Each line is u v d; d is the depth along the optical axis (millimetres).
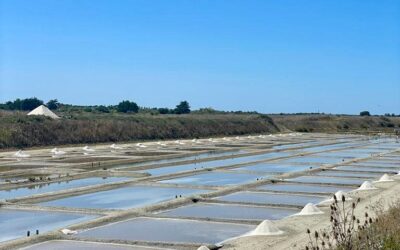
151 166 35625
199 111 123000
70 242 14734
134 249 13984
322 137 82562
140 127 73375
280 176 29875
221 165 36719
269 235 14836
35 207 20047
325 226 15648
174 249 13891
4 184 25750
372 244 10078
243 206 20828
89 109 106812
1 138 51594
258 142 67312
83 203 21484
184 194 23578
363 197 21156
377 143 65688
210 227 16828
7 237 15797
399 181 26297
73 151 49469
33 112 68250
